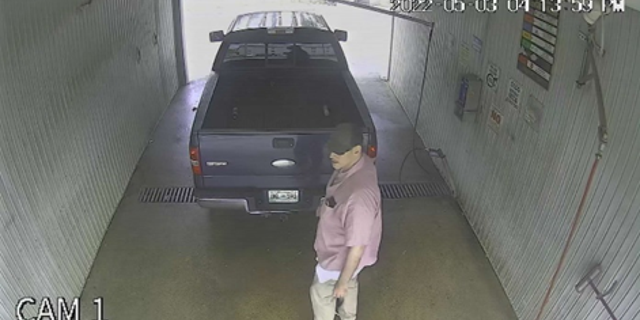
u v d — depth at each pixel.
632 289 2.47
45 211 3.34
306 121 4.70
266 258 4.18
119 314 3.60
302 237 4.45
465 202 4.73
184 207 4.81
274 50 5.59
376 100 7.52
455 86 5.04
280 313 3.64
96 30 4.45
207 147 3.91
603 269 2.68
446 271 4.06
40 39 3.38
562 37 3.05
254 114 4.85
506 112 3.88
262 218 4.69
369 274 4.02
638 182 2.43
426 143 6.06
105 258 4.12
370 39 10.74
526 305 3.49
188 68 8.78
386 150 5.97
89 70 4.25
